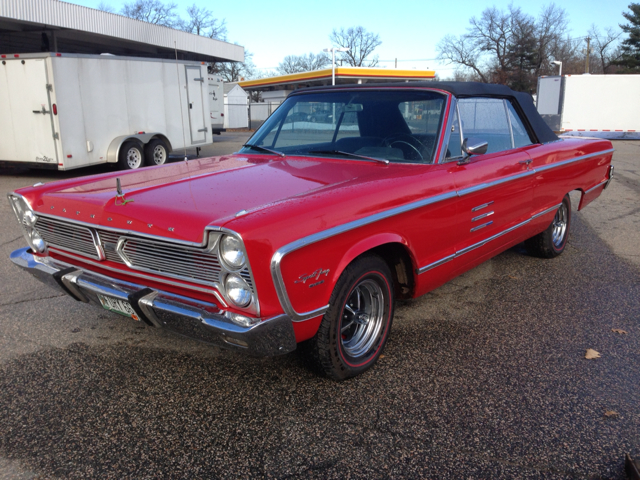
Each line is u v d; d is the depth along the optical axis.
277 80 38.88
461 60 61.28
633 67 49.12
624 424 2.47
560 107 21.97
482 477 2.11
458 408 2.59
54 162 9.76
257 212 2.29
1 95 9.79
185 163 3.65
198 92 13.16
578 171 4.95
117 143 10.71
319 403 2.62
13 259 3.18
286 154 3.64
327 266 2.45
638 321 3.71
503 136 4.04
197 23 52.00
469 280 4.57
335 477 2.10
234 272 2.21
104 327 3.51
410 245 2.95
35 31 16.19
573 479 2.10
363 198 2.62
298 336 2.46
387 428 2.42
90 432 2.38
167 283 2.50
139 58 11.19
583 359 3.12
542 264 5.05
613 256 5.34
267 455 2.23
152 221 2.44
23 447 2.27
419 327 3.57
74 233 2.84
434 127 3.34
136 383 2.80
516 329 3.55
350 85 3.83
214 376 2.88
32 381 2.81
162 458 2.21
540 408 2.60
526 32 57.25
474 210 3.45
